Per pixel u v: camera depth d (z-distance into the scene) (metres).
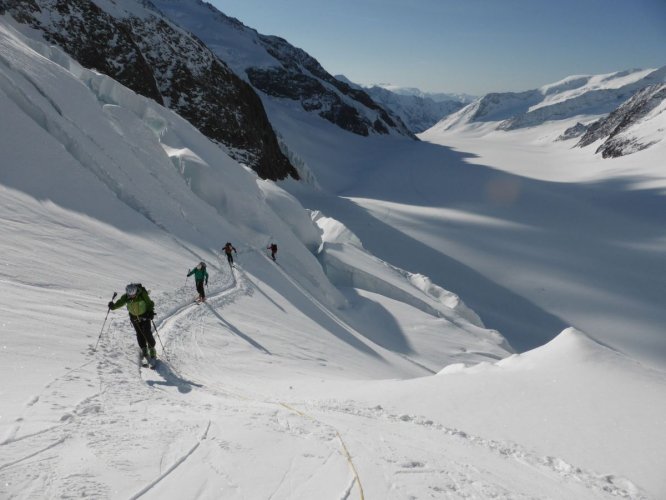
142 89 63.91
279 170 91.69
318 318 22.73
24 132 20.11
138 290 9.18
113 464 3.84
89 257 14.54
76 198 18.95
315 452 4.93
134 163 27.06
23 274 10.96
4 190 15.87
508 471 6.08
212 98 80.94
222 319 14.89
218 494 3.69
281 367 11.87
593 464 6.91
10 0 54.38
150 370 8.63
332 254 39.56
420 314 33.16
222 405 6.69
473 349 29.55
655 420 7.96
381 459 5.18
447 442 6.88
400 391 9.49
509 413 8.47
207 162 35.22
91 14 63.41
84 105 27.78
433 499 4.44
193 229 25.47
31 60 27.14
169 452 4.29
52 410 4.96
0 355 6.45
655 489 6.37
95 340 8.88
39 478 3.43
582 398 8.80
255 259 27.31
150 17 83.19
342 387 10.03
